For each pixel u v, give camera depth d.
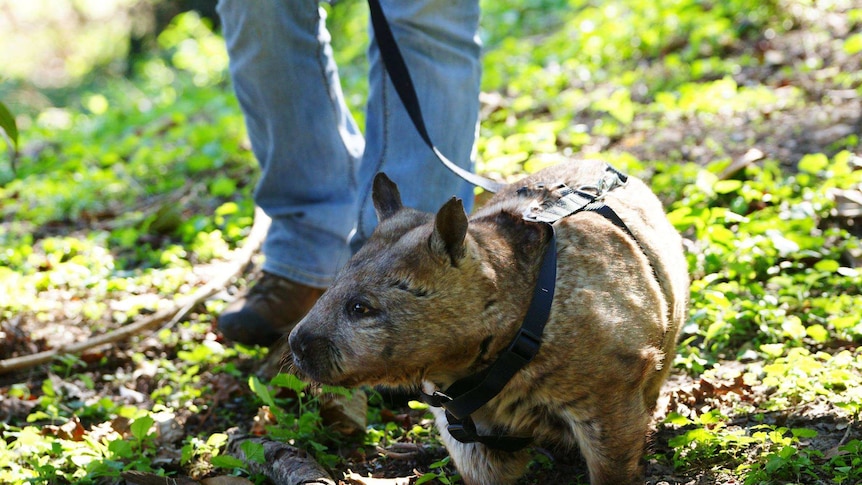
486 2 6.41
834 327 2.33
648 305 1.87
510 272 1.80
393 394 2.23
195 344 2.63
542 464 2.05
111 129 5.41
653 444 2.03
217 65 7.42
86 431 2.27
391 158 2.27
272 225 2.50
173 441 2.21
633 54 4.48
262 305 2.44
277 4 2.28
